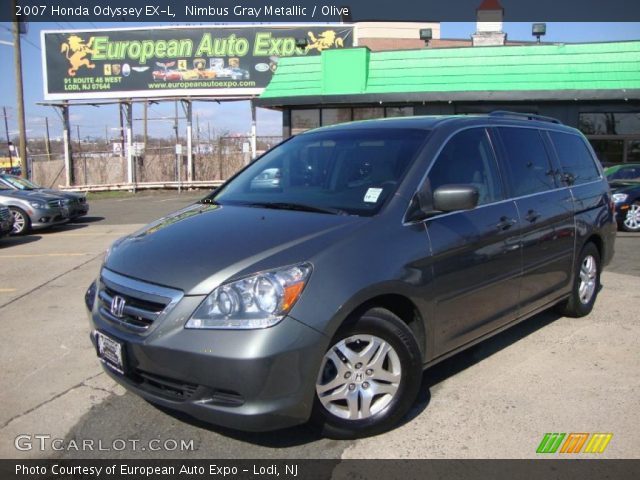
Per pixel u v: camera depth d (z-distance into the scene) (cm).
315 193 392
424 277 344
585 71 1775
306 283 296
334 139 441
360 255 317
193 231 355
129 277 323
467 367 434
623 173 1323
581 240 518
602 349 469
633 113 1803
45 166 2919
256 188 431
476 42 2184
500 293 412
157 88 2658
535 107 1852
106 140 3009
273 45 2592
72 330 541
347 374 318
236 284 293
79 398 392
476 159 419
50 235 1282
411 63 1872
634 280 721
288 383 288
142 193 2733
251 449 322
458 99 1814
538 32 1856
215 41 2608
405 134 411
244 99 2681
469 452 317
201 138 2788
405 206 354
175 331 293
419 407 369
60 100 2716
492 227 399
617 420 351
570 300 534
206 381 287
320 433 325
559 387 398
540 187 475
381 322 324
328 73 1898
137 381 319
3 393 402
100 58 2666
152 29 2627
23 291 706
